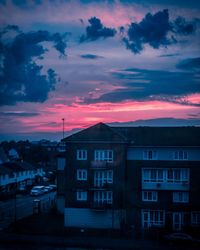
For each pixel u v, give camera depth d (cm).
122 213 4750
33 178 10150
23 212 5838
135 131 5069
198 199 4628
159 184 4709
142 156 4797
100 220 4775
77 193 4866
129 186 4788
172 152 4725
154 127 5175
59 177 5688
